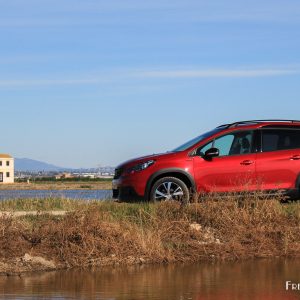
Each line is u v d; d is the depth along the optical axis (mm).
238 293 9055
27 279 9914
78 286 9445
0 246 10938
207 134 13750
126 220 12055
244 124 13742
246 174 13328
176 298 8758
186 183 13359
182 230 12031
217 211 12500
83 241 11133
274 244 12070
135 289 9273
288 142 13633
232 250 11711
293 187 13430
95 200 14141
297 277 10086
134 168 13469
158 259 11195
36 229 11469
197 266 10930
